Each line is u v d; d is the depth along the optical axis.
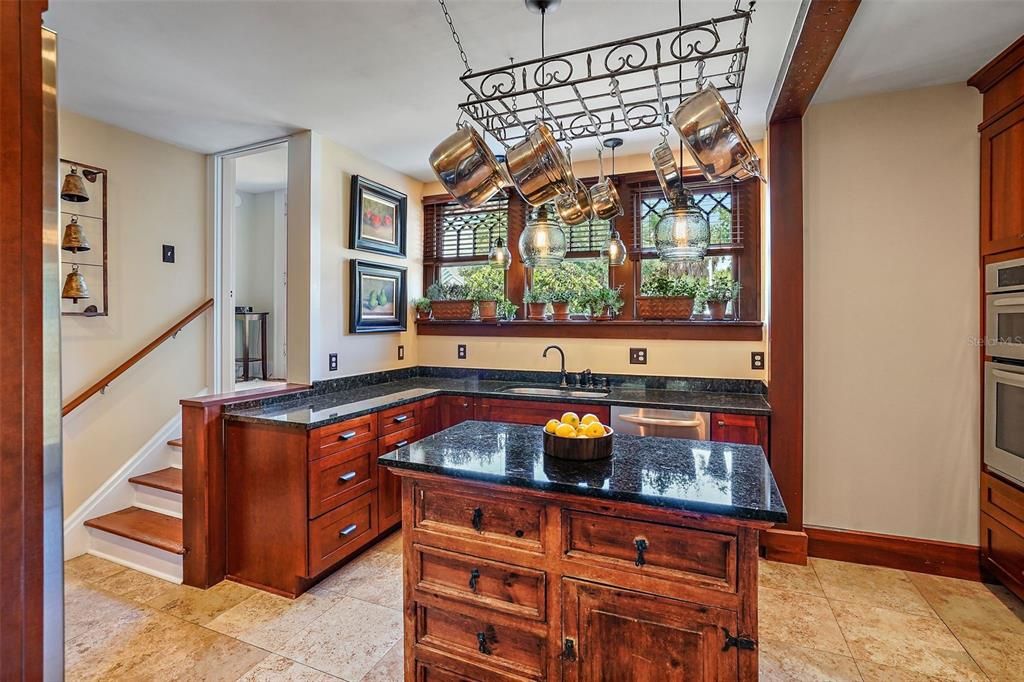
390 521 2.94
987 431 2.38
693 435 2.79
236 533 2.53
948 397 2.53
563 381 3.51
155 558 2.61
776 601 2.31
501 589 1.45
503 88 2.45
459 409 3.36
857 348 2.66
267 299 4.88
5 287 0.70
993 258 2.34
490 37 2.03
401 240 3.85
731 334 3.24
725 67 2.24
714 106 1.45
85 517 2.82
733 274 3.30
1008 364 2.24
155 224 3.16
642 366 3.44
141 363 3.11
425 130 3.02
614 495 1.31
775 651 1.96
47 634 0.75
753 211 3.23
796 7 1.80
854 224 2.65
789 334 2.69
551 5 1.80
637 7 1.82
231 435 2.54
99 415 2.90
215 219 3.48
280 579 2.42
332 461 2.49
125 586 2.48
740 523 1.21
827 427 2.71
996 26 1.95
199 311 3.37
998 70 2.25
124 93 2.53
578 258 3.66
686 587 1.27
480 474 1.45
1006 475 2.24
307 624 2.17
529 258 2.22
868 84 2.47
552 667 1.39
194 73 2.33
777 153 2.69
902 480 2.61
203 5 1.81
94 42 2.06
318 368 3.12
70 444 2.77
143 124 2.92
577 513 1.37
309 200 3.04
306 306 3.05
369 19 1.90
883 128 2.59
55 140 0.77
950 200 2.50
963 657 1.92
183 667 1.89
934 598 2.33
